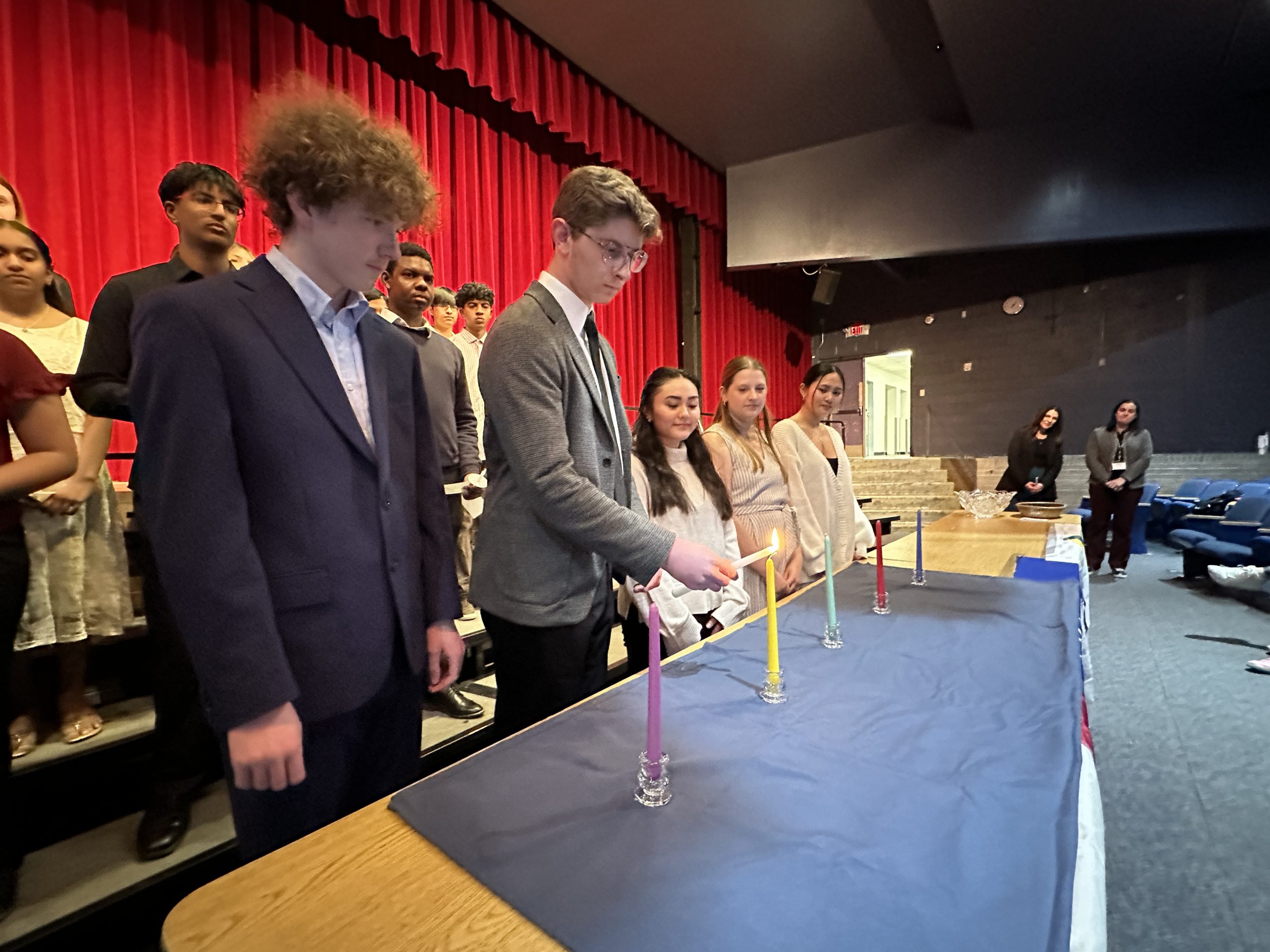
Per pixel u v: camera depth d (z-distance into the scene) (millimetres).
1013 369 7898
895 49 4359
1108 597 4047
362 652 794
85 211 2473
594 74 4473
